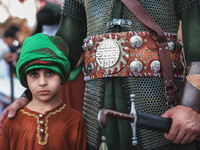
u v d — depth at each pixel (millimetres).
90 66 1501
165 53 1419
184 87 1396
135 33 1428
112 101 1452
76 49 1747
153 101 1432
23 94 1665
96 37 1480
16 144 1554
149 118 1279
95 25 1517
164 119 1314
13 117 1570
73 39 1729
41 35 1599
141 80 1425
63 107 1623
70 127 1580
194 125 1317
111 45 1434
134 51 1417
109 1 1493
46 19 2717
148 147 1415
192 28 1483
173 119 1327
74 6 1702
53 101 1602
